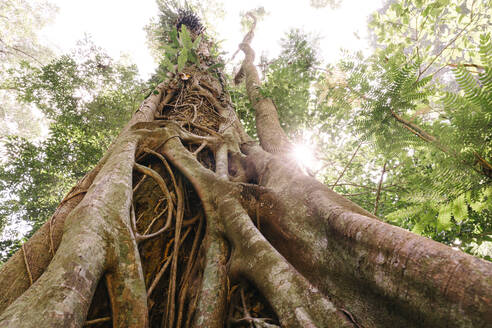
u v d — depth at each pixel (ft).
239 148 11.96
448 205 6.37
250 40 28.25
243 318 5.16
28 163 21.71
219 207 7.27
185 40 14.42
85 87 28.66
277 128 13.92
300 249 5.97
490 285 3.11
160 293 6.32
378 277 4.24
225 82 20.62
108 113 26.68
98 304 5.11
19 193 22.79
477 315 3.05
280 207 6.95
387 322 4.09
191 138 11.17
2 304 4.90
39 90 27.99
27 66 28.66
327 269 5.26
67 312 3.51
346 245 4.99
